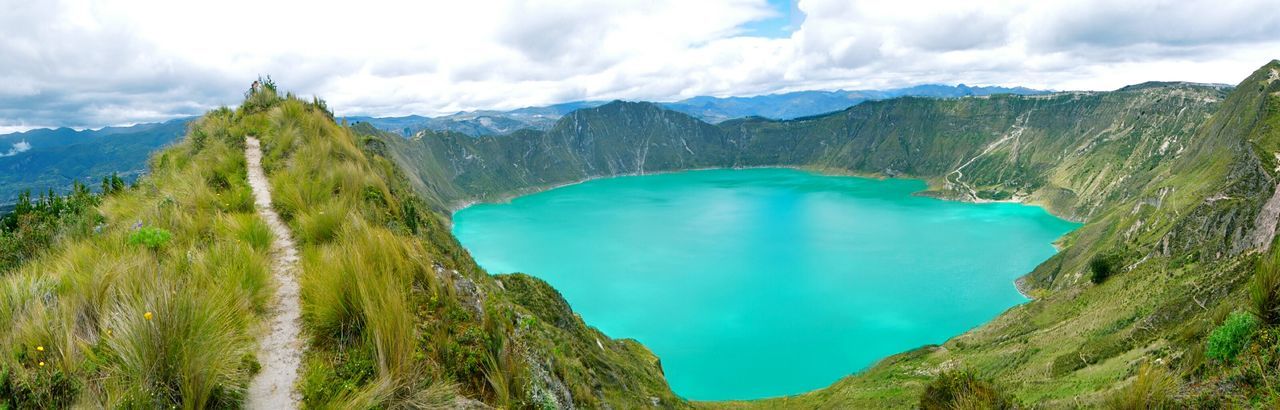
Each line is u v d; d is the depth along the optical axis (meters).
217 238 12.44
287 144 23.92
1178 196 125.62
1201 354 12.45
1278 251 11.59
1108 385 32.50
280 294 10.53
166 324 6.99
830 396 61.56
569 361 22.67
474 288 12.81
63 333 7.15
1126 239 118.12
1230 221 80.44
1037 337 69.25
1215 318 14.15
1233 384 10.71
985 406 16.25
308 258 11.80
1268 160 101.38
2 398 6.10
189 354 6.86
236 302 8.98
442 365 8.73
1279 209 69.06
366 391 7.45
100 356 7.04
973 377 17.56
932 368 66.12
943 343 83.00
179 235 12.68
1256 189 96.69
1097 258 98.00
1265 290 11.45
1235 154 124.88
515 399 9.39
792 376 76.50
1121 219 144.50
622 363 41.41
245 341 8.38
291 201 16.44
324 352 8.49
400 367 7.92
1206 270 73.25
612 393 26.94
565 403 12.01
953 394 17.20
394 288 9.33
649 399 32.91
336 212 14.37
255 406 7.19
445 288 11.19
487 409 8.40
